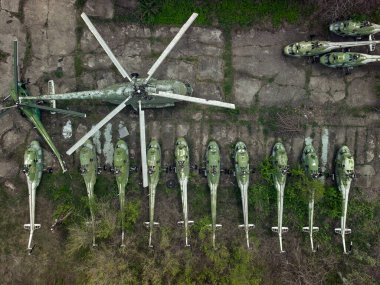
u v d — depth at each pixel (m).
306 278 19.88
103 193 20.19
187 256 19.75
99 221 19.42
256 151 20.34
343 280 19.84
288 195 20.08
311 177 19.48
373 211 20.42
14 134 20.08
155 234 20.00
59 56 19.95
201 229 19.77
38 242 20.23
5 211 20.19
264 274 20.22
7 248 20.19
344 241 19.84
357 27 19.19
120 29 19.97
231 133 20.30
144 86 16.27
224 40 20.06
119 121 20.17
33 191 19.48
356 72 20.30
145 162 16.58
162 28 19.98
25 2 19.84
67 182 20.22
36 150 19.59
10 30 19.84
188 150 20.06
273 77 20.20
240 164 19.36
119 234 19.80
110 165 20.25
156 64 16.06
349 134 20.42
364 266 20.12
